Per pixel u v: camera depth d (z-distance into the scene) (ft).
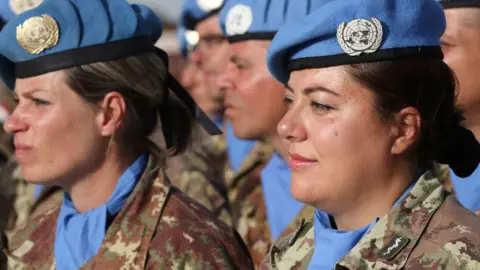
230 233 9.06
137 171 9.09
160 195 8.95
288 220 11.15
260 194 12.10
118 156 9.05
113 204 8.93
